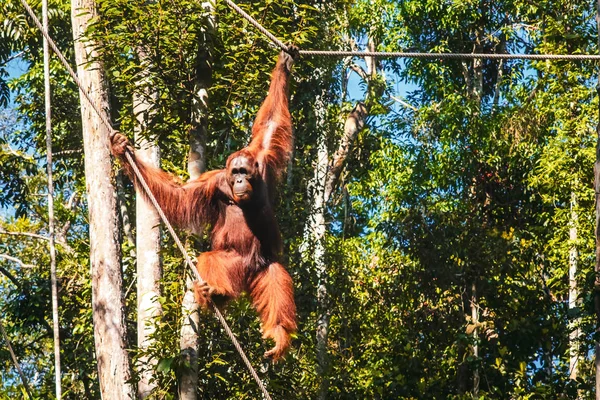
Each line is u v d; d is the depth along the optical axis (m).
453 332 18.03
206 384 12.91
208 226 8.71
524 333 17.00
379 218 23.58
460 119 22.09
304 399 14.40
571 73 19.30
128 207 21.67
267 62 11.65
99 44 11.78
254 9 11.60
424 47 25.28
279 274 8.49
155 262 14.34
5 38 21.22
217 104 11.94
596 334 12.09
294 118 19.31
